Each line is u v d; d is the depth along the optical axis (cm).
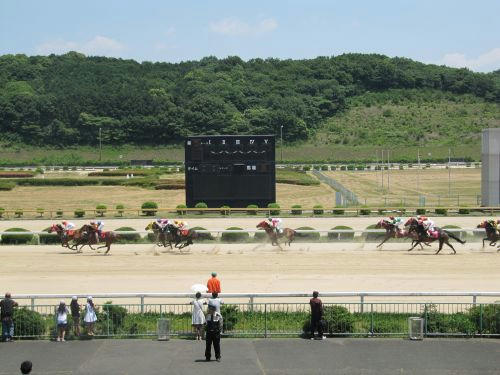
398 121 13638
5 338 1805
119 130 12381
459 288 2438
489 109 14688
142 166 9762
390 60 17538
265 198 4628
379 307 2198
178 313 2067
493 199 4681
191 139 4616
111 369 1559
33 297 1875
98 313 1895
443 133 12775
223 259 3100
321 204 5309
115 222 4406
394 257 3112
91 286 2528
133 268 2891
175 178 7381
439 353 1667
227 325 1852
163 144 12369
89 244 3319
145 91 14025
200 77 15188
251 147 4606
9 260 3105
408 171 8706
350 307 2116
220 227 4056
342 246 3459
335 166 9344
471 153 11288
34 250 3403
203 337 1822
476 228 3738
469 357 1634
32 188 6581
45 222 4475
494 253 3198
